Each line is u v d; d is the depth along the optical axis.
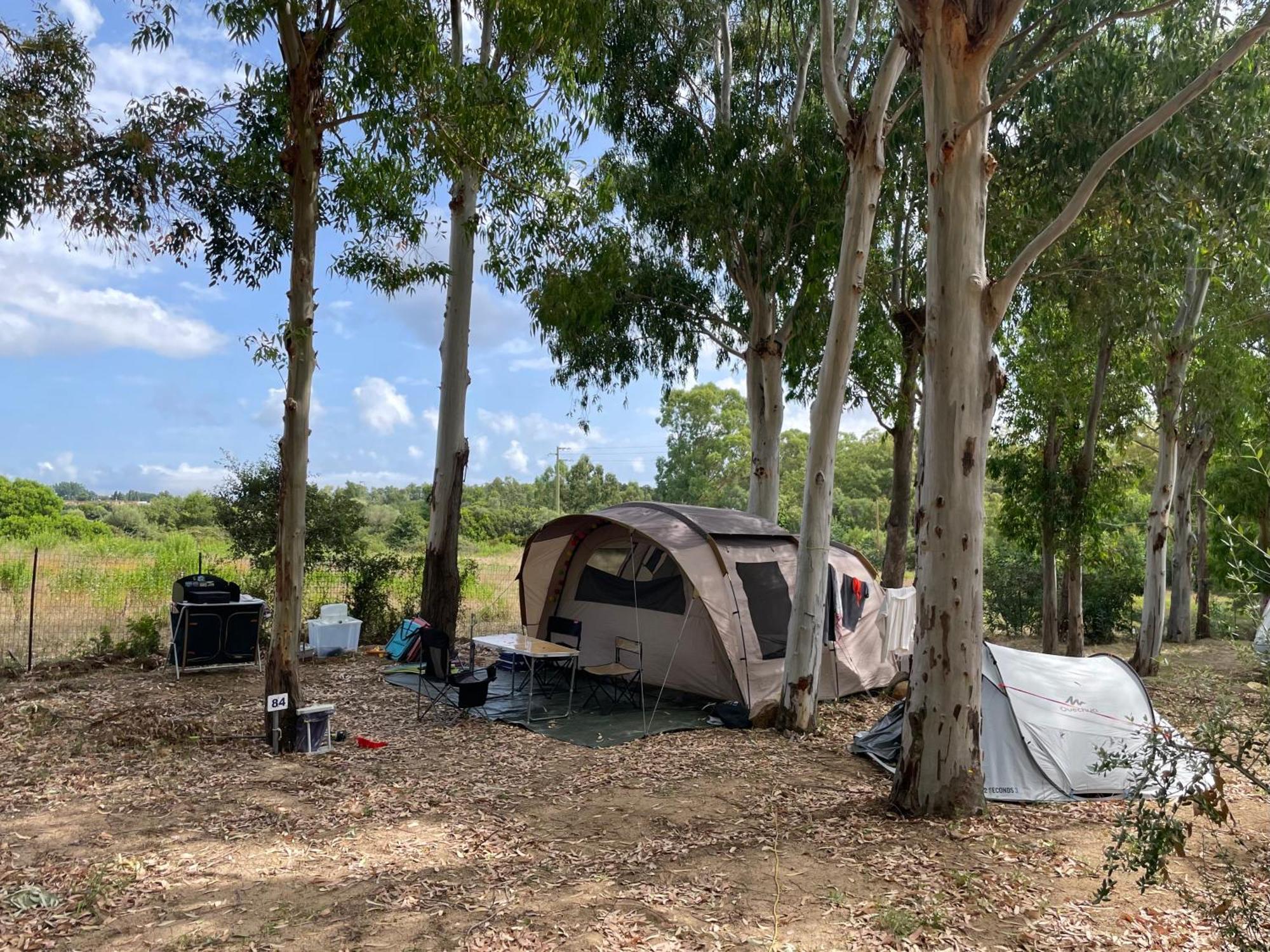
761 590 10.08
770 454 13.62
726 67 13.16
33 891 4.52
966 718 6.08
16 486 29.41
